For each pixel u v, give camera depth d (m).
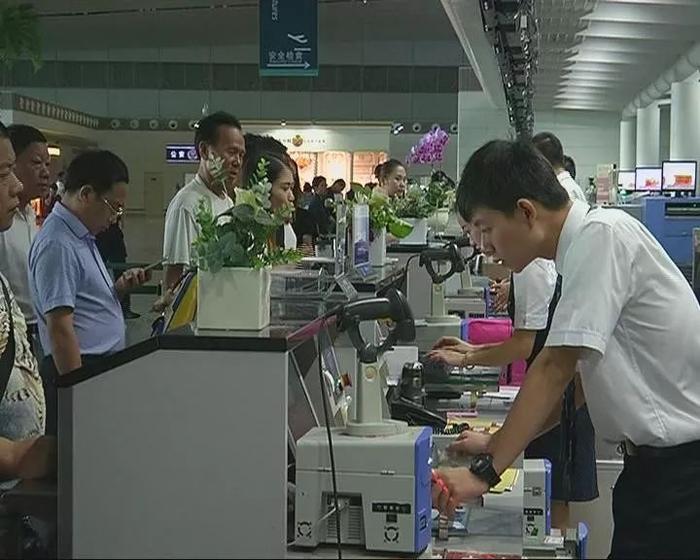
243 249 1.89
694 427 2.14
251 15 17.77
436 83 22.14
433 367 3.41
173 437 1.74
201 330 1.85
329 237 5.05
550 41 14.38
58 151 17.95
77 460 1.76
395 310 2.02
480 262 6.73
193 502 1.74
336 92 22.16
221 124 4.02
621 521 2.25
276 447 1.73
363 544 1.88
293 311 2.14
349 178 18.77
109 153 3.41
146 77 21.88
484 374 3.46
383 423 1.95
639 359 2.14
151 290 7.00
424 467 1.89
